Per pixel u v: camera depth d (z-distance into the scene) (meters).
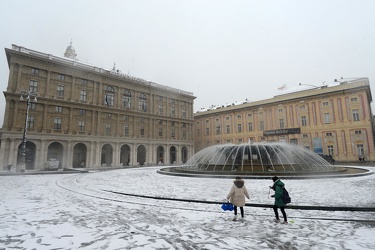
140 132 54.03
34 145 39.31
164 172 22.67
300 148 23.50
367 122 41.00
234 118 62.19
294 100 50.91
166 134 59.88
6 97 35.56
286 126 51.78
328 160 34.41
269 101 55.03
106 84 48.69
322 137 46.16
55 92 40.97
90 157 44.25
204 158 26.45
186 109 66.38
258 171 19.27
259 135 56.25
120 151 50.00
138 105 54.50
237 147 23.11
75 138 42.31
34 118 38.19
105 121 47.81
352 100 43.16
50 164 36.19
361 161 40.53
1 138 34.69
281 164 20.84
